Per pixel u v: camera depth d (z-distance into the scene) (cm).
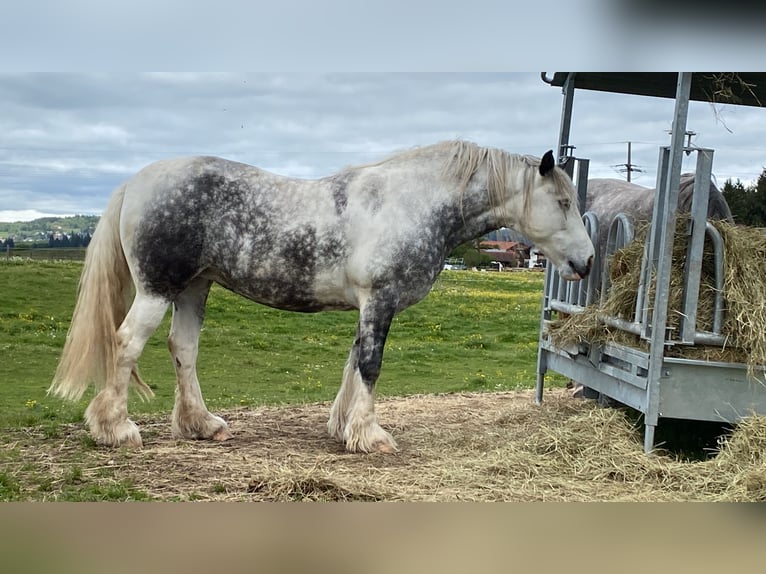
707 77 554
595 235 620
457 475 463
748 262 497
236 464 474
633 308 540
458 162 535
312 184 529
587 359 598
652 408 484
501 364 1261
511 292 2247
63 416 672
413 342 1482
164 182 507
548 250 549
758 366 484
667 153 497
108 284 516
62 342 1315
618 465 479
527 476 468
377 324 515
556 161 676
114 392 512
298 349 1368
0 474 434
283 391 938
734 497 424
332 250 511
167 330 1448
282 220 512
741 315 482
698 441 561
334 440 561
